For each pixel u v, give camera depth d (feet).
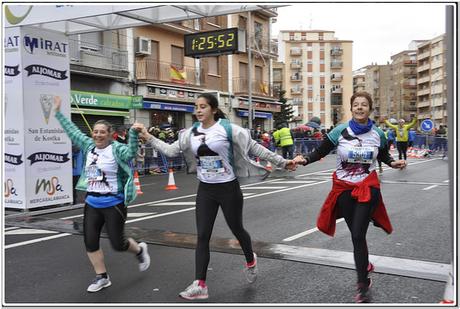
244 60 113.70
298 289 15.06
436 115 335.06
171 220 26.86
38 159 30.78
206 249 14.53
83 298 14.64
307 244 20.83
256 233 23.09
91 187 15.34
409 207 30.09
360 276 13.79
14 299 14.62
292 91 329.52
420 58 363.35
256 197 35.63
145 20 31.99
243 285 15.51
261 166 14.99
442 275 16.12
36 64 30.60
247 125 112.16
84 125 67.87
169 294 14.84
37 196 30.73
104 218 15.42
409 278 15.90
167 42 87.56
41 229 24.95
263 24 124.16
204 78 97.25
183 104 88.89
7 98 30.40
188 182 49.55
